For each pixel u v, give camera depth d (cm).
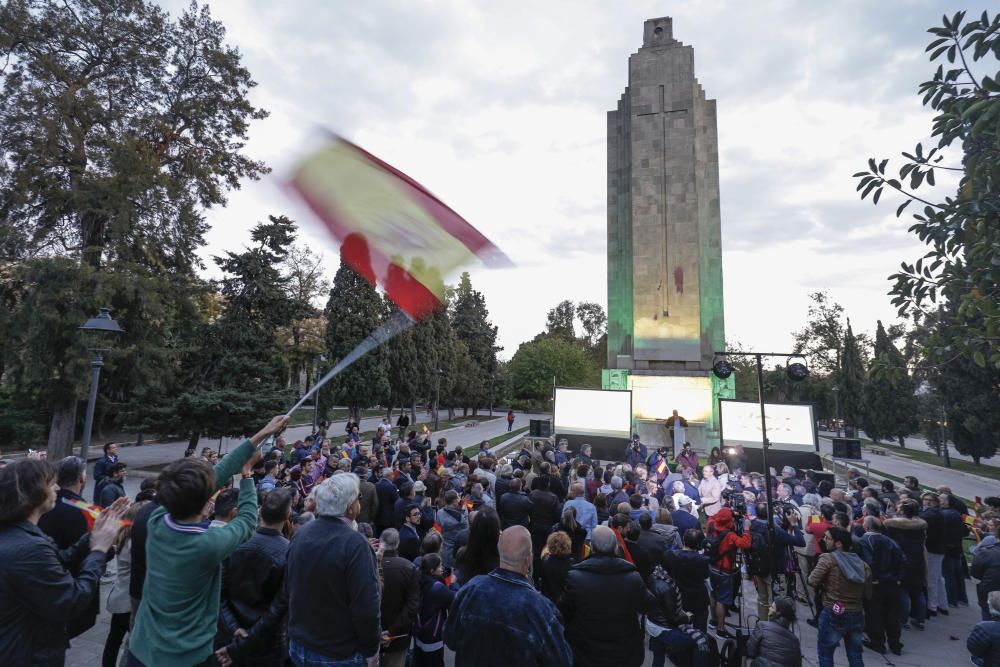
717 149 3431
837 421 4516
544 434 2627
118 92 2088
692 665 447
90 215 1952
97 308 1720
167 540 223
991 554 671
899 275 504
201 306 2278
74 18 1955
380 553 434
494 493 941
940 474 2575
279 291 2180
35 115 1814
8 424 2188
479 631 269
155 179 1941
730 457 1856
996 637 463
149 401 1958
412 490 684
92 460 2027
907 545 745
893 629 659
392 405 3828
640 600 357
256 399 1933
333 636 262
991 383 2592
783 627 407
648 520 610
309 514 500
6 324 1684
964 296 447
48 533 393
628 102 3559
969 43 395
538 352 6631
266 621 296
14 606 209
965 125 420
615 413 2400
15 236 1770
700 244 3359
